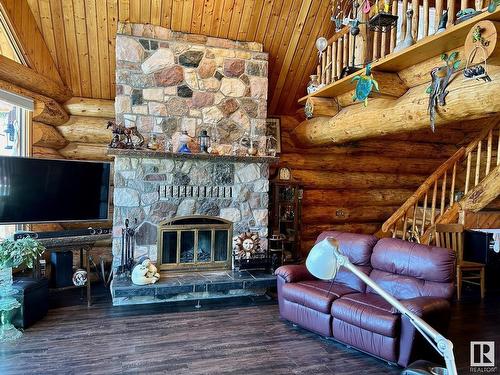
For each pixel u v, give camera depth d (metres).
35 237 4.30
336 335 3.59
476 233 5.68
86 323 3.98
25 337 3.61
